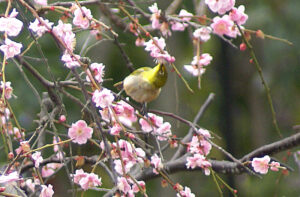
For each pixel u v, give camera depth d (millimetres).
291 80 18094
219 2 7152
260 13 16828
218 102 18453
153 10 7953
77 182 6832
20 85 11750
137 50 16562
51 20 11656
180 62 17328
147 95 7023
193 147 7277
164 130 7375
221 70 16250
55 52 12055
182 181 18109
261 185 16562
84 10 6832
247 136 20406
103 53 15508
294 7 16750
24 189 7316
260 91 18781
